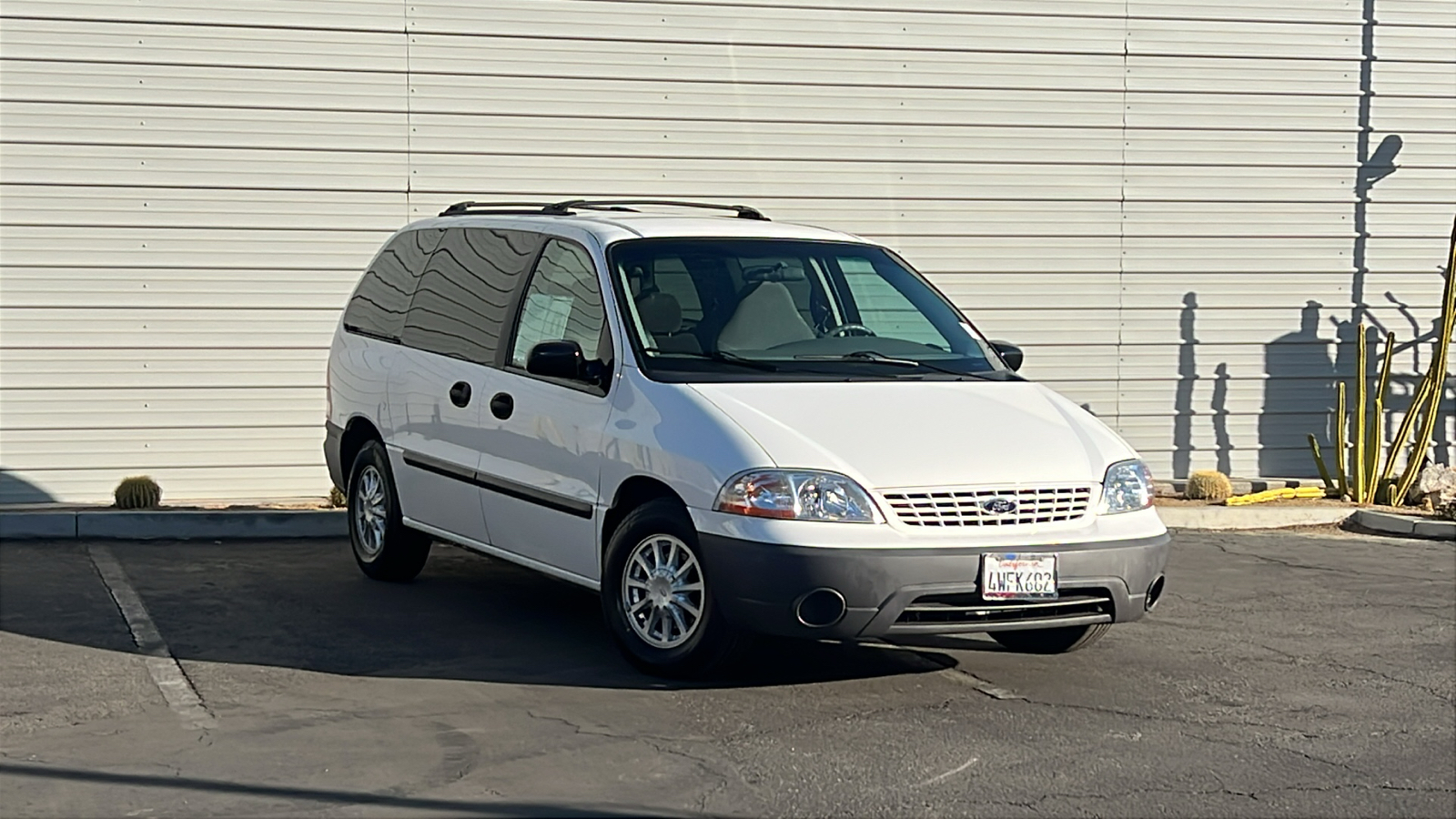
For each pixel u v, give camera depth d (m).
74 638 7.58
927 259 12.92
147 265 11.77
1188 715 6.62
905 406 6.97
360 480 9.17
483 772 5.65
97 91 11.62
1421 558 10.88
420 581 9.12
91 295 11.70
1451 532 11.85
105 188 11.68
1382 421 13.64
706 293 7.54
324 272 12.05
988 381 7.47
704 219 8.24
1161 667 7.48
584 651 7.47
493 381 7.90
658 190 12.48
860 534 6.37
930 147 12.86
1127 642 8.05
